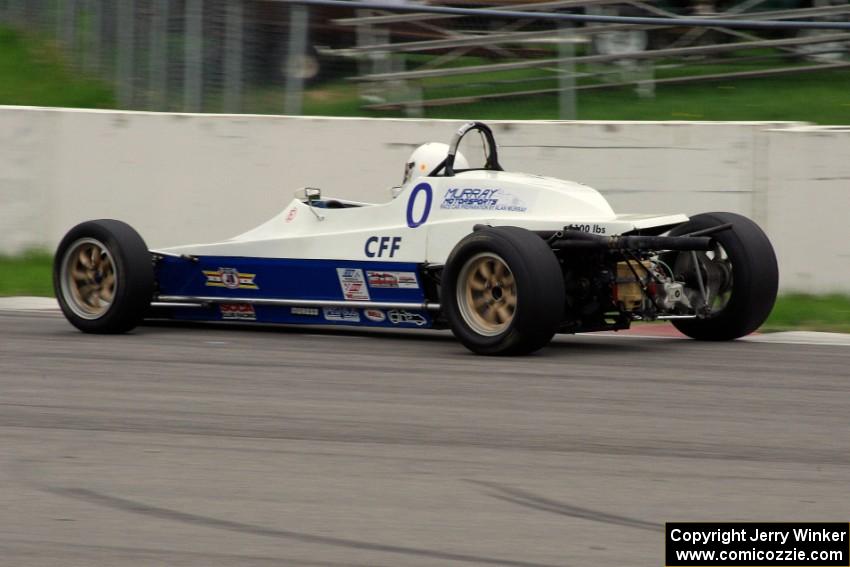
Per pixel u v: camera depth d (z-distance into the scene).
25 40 61.66
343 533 15.48
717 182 40.81
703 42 50.28
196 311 33.59
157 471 18.22
